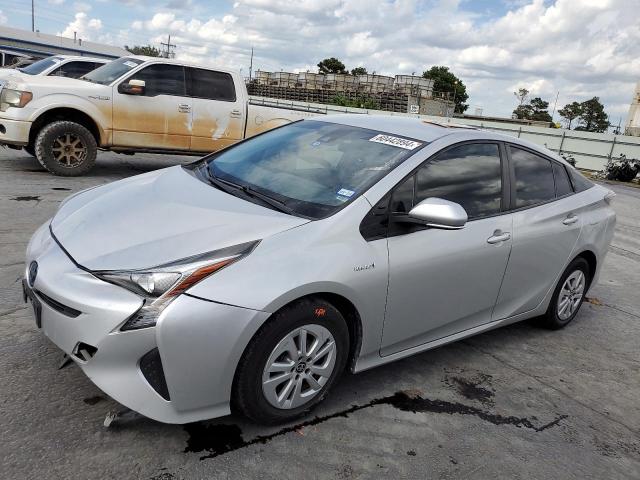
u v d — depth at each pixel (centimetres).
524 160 409
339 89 6194
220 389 253
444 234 332
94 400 283
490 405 335
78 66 1116
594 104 8162
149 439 260
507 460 283
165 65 909
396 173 320
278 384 272
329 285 272
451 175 349
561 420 330
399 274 305
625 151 2742
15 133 816
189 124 938
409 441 287
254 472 248
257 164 364
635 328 499
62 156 853
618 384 387
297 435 278
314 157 355
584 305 546
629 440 319
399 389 337
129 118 889
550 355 418
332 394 321
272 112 1008
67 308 246
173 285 241
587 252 460
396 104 5619
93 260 256
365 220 298
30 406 273
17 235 534
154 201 310
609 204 489
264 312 251
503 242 368
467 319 370
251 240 267
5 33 4028
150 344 237
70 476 232
